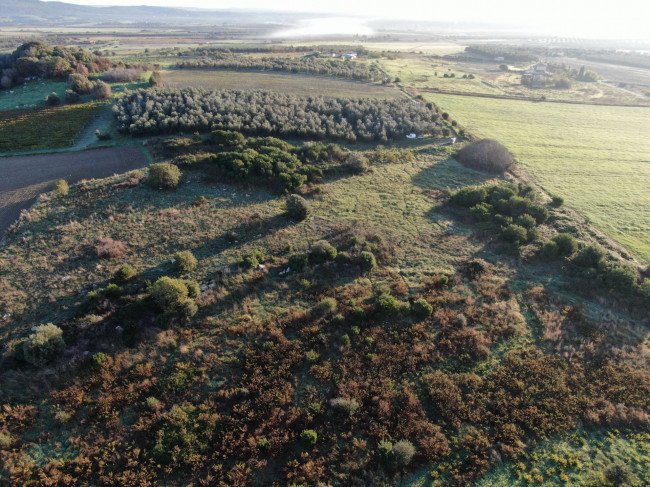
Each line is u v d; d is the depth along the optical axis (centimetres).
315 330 2469
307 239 3450
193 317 2552
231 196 4009
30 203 3712
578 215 4197
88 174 4303
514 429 1994
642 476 1814
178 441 1880
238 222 3609
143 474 1762
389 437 1953
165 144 4922
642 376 2300
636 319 2784
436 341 2470
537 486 1778
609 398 2178
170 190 4006
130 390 2088
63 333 2359
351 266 3112
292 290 2833
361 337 2459
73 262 2970
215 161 4372
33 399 2034
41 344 2131
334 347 2395
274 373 2202
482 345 2445
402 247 3431
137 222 3497
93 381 2116
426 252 3378
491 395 2164
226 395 2075
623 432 2027
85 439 1894
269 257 3166
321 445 1909
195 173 4322
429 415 2069
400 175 4841
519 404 2120
